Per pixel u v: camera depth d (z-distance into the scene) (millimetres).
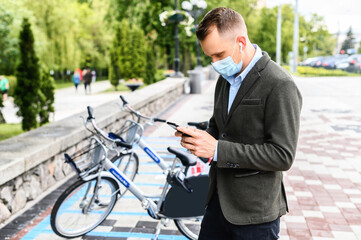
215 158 1487
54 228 3090
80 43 41000
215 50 1467
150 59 29500
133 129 3740
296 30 34906
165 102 11828
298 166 5414
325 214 3752
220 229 1720
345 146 6574
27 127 9305
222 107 1638
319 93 15359
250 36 46750
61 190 4391
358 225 3500
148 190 4406
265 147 1422
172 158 5805
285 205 1681
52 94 9875
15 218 3650
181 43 29719
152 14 26578
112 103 7938
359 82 21188
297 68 37625
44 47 28609
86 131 5359
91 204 3211
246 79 1496
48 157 4281
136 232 3410
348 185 4586
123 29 26109
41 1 30484
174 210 2902
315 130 8016
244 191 1539
